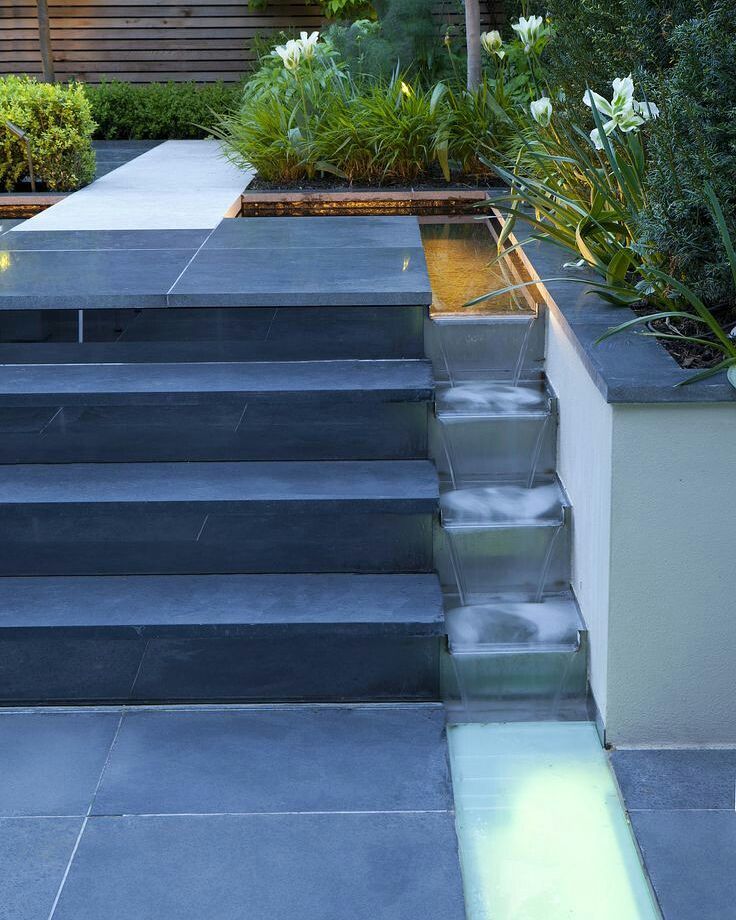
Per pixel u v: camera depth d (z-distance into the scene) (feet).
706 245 9.08
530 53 14.83
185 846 7.65
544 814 8.08
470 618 9.86
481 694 9.52
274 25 36.01
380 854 7.55
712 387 7.95
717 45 8.81
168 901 7.14
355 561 10.32
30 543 10.32
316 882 7.29
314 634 9.30
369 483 10.43
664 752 8.80
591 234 11.34
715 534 8.38
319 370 11.50
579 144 13.41
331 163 21.45
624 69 12.57
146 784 8.35
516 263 14.26
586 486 9.48
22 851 7.61
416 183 20.93
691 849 7.58
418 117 20.68
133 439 11.10
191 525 10.25
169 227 16.35
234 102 32.27
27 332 11.76
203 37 36.35
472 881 7.40
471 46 22.59
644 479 8.29
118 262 13.47
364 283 12.04
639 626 8.62
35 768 8.55
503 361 11.82
